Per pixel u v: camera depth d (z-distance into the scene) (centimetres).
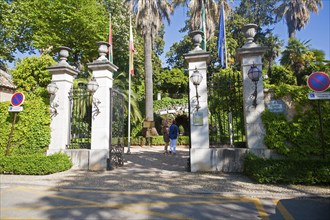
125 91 1859
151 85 1870
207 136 734
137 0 1856
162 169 809
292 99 681
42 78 984
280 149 659
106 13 2111
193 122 747
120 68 2388
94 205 446
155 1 1855
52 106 846
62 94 852
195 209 421
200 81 727
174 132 1252
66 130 853
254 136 692
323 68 759
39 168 711
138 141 1856
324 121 644
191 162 737
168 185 585
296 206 429
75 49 1988
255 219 374
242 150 704
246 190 527
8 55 1842
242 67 730
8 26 1641
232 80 778
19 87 1000
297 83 1695
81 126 888
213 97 784
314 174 558
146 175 707
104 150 796
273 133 670
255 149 686
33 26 1858
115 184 600
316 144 638
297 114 668
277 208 421
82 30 1917
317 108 654
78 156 816
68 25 1877
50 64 1011
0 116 858
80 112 896
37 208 431
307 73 1628
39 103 859
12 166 719
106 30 1992
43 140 825
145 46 1866
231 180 623
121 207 434
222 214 396
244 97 715
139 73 2597
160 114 2191
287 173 571
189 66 768
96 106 823
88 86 801
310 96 609
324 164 561
